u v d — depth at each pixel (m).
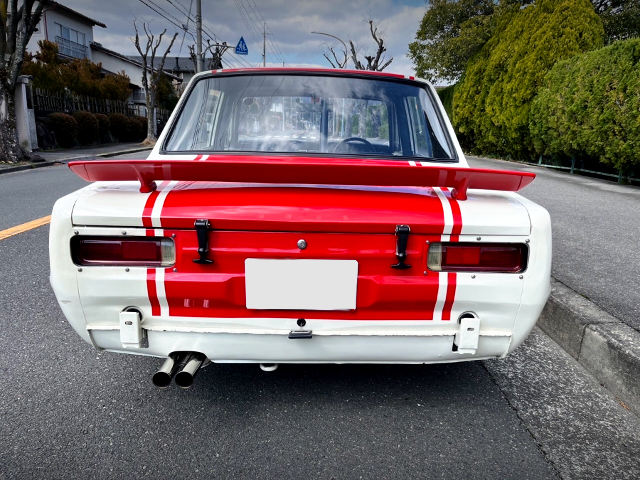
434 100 2.63
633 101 8.27
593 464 1.92
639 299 3.23
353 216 1.77
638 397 2.29
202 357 1.93
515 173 1.64
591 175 11.45
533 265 1.84
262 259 1.80
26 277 4.00
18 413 2.18
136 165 1.64
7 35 13.11
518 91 13.53
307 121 2.54
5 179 10.61
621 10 19.62
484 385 2.52
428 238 1.80
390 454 1.95
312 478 1.81
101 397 2.33
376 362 1.96
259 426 2.12
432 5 24.94
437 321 1.88
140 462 1.87
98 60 41.12
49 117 19.27
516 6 16.20
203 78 2.63
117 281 1.82
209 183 1.96
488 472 1.86
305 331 1.86
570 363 2.79
